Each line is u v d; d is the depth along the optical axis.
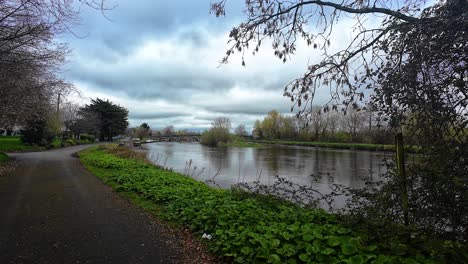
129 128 118.06
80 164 19.48
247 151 51.97
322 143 59.84
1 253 4.89
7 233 5.86
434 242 3.90
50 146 38.91
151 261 4.65
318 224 5.51
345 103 4.64
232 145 73.88
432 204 4.31
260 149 58.28
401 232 4.30
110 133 80.38
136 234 5.84
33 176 13.95
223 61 4.91
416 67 4.10
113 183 11.55
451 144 4.11
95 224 6.46
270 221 5.67
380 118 4.76
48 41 11.55
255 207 6.61
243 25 4.71
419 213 4.41
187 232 5.92
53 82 15.82
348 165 28.98
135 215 7.16
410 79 4.15
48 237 5.65
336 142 54.06
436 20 3.90
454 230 4.22
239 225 5.43
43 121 35.44
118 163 17.34
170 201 7.95
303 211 6.44
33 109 17.42
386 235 4.38
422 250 4.01
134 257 4.79
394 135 4.84
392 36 4.32
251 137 98.19
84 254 4.88
